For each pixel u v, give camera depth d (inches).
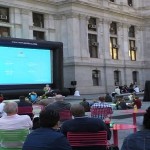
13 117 302.8
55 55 1293.1
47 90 1139.9
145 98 1214.9
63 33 1797.5
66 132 271.0
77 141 270.5
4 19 1589.6
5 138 295.1
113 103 1029.8
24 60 1189.1
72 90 1712.6
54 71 1290.6
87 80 1828.2
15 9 1622.8
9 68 1143.6
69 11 1769.2
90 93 1834.4
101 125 272.1
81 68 1795.0
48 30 1770.4
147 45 2288.4
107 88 1959.9
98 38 1943.9
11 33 1604.3
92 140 271.0
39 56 1240.2
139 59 2272.4
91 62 1862.7
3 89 1125.7
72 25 1768.0
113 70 2025.1
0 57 1116.5
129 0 2247.8
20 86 1175.0
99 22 1948.8
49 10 1772.9
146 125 169.2
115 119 788.0
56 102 465.4
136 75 2239.2
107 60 1982.0
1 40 1109.7
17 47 1163.3
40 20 1756.9
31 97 1021.8
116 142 401.7
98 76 1921.8
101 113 526.0
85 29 1840.6
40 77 1243.8
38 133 193.0
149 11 2261.3
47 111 197.9
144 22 2293.3
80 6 1806.1
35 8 1702.8
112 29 2074.3
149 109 171.0
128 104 973.8
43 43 1240.2
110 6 2023.9
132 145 165.8
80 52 1804.9
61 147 187.5
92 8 1882.4
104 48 1974.7
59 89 1295.5
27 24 1664.6
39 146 186.7
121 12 2090.3
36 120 380.2
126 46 2154.3
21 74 1180.5
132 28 2249.0
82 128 268.2
